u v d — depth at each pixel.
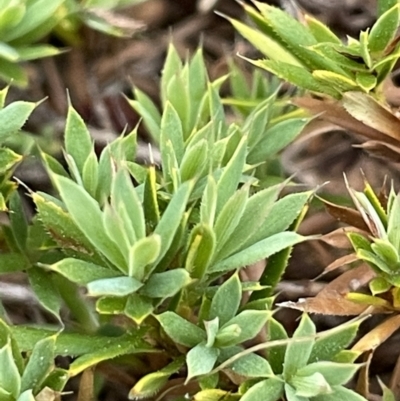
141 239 0.25
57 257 0.27
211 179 0.25
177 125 0.27
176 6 0.33
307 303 0.27
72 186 0.25
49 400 0.25
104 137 0.31
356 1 0.32
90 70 0.32
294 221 0.27
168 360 0.27
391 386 0.28
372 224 0.27
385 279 0.26
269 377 0.25
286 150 0.31
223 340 0.25
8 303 0.29
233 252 0.26
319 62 0.29
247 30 0.29
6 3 0.28
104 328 0.27
